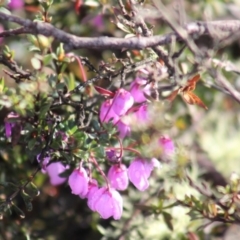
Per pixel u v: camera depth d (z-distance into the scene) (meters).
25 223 2.20
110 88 2.10
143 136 2.04
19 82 2.06
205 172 2.24
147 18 2.08
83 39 2.03
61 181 2.13
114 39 2.04
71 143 2.06
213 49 2.05
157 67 2.07
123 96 2.06
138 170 2.05
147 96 2.06
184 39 2.04
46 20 2.08
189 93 2.06
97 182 2.09
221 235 2.19
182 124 2.22
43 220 2.22
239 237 2.18
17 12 2.21
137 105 2.08
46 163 2.08
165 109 2.04
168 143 2.05
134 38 2.04
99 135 2.06
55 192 2.22
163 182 2.17
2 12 2.04
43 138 2.06
